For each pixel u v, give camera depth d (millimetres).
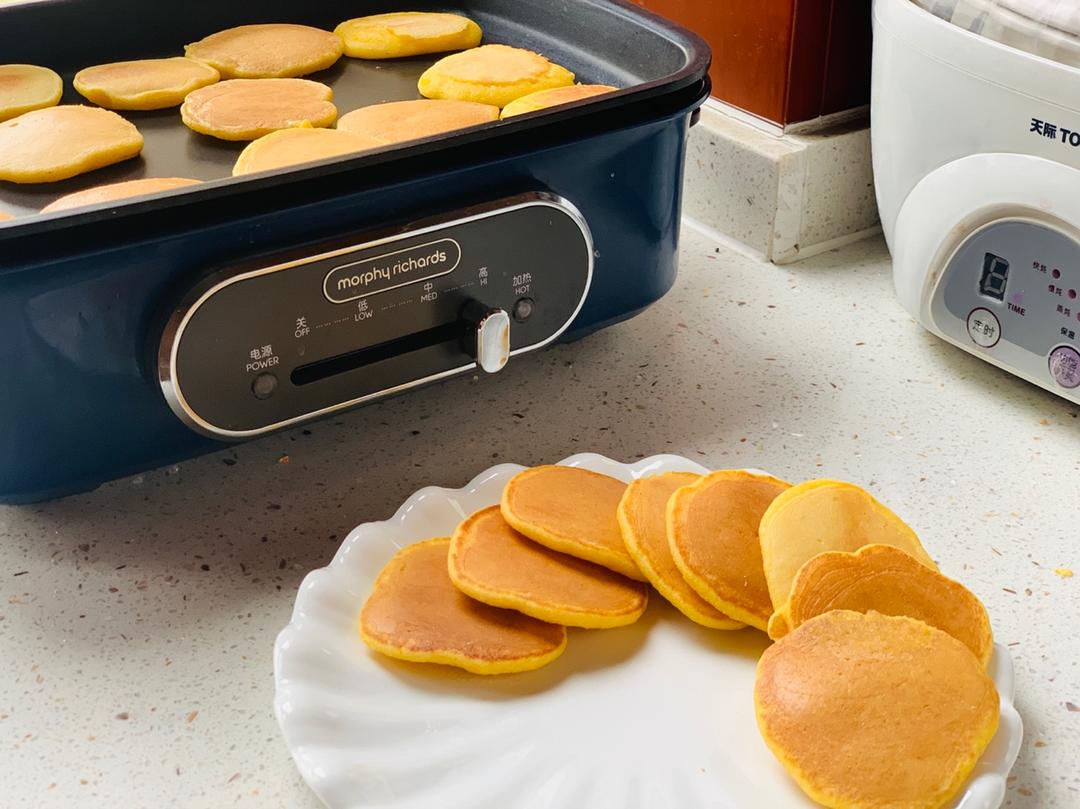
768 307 808
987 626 474
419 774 445
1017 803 448
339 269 552
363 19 872
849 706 427
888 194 728
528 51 804
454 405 700
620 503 531
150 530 596
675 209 692
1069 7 569
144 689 501
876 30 704
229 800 451
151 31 816
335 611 510
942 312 709
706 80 680
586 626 489
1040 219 618
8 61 770
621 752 458
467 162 570
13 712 488
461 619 496
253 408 562
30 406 521
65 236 485
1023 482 631
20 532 592
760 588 497
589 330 693
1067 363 645
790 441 666
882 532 508
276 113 724
